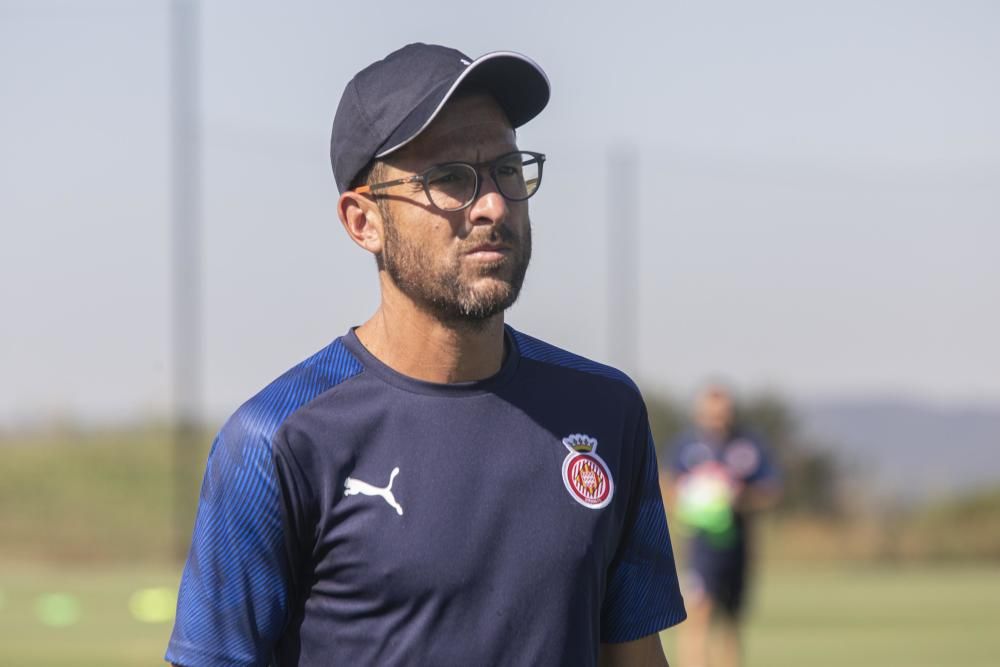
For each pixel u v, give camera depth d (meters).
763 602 62.09
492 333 10.52
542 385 10.73
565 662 10.14
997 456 90.12
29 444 77.56
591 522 10.41
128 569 68.88
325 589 10.14
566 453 10.52
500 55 10.27
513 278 10.41
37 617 50.53
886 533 85.75
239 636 10.13
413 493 10.12
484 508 10.17
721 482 41.22
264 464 10.09
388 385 10.41
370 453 10.20
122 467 76.69
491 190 10.38
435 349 10.43
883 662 43.03
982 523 85.44
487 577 10.05
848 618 55.72
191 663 10.12
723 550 41.22
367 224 10.85
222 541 10.16
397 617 9.98
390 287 10.55
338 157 10.89
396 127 10.34
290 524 10.11
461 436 10.33
